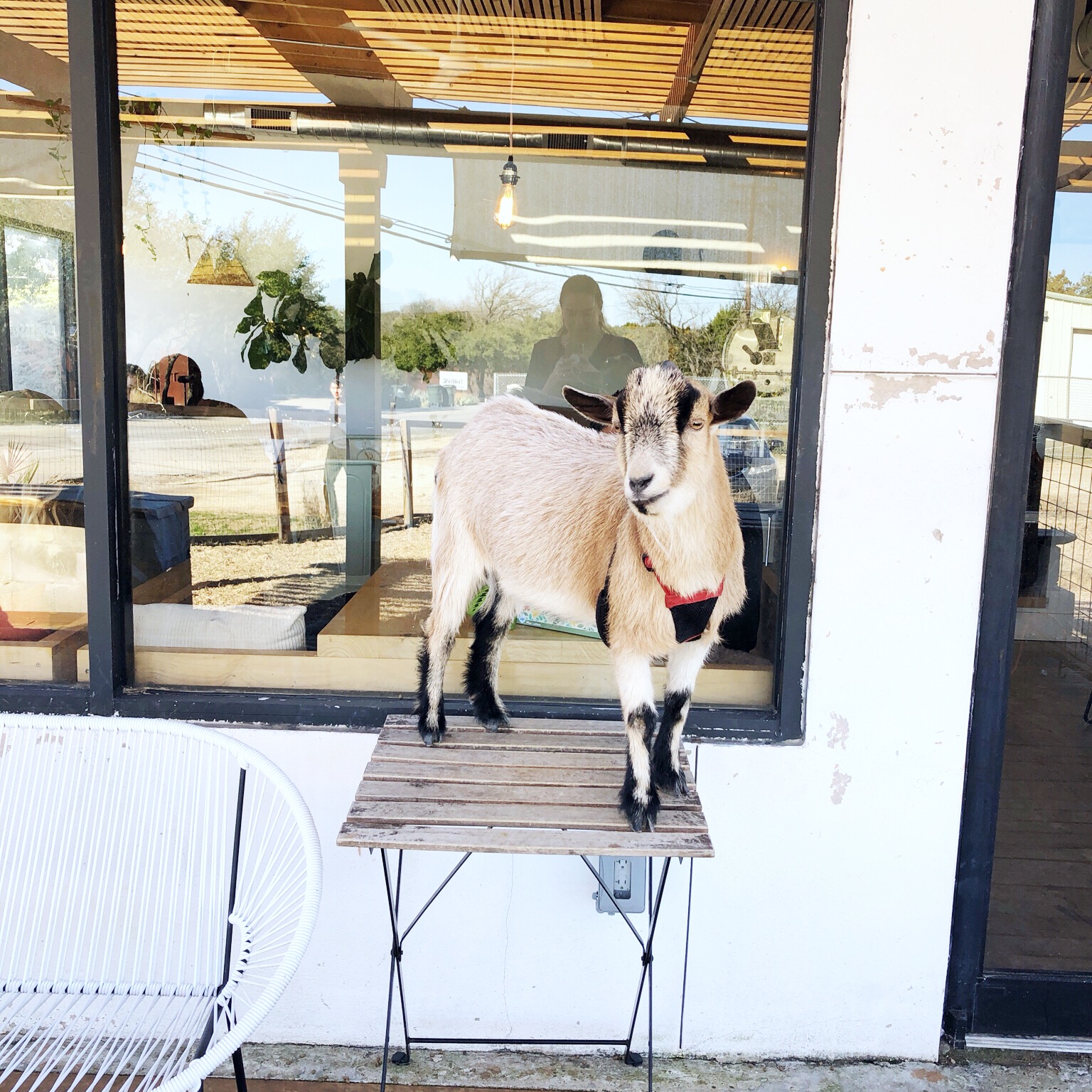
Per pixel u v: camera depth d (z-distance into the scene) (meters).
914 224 1.72
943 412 1.77
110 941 1.51
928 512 1.80
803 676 1.86
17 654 1.92
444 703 1.92
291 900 1.39
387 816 1.41
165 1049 1.28
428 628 1.80
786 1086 1.88
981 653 1.85
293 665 1.99
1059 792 2.64
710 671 1.94
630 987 1.95
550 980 1.95
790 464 1.83
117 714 1.87
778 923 1.93
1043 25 1.67
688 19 2.57
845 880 1.92
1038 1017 1.98
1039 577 2.53
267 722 1.89
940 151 1.70
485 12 2.81
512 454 1.73
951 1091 1.87
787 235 2.15
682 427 1.26
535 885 1.91
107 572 1.83
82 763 1.57
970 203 1.71
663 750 1.58
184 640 2.04
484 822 1.41
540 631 2.09
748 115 2.69
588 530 1.59
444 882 1.77
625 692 1.47
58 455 2.01
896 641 1.84
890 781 1.88
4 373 2.22
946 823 1.90
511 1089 1.86
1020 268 1.73
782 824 1.89
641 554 1.41
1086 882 2.30
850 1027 1.97
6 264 2.21
